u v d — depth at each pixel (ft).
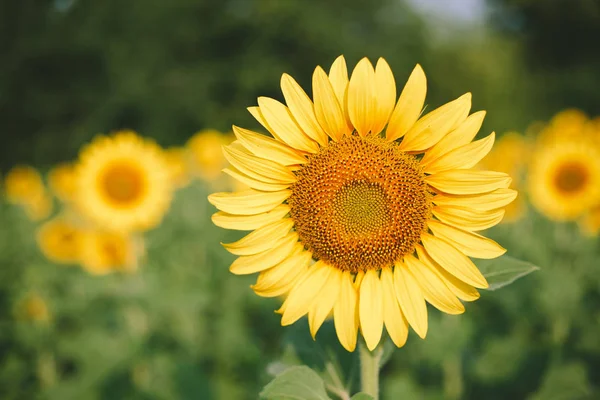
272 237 9.74
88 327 25.98
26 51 127.44
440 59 154.71
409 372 21.35
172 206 36.76
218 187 42.52
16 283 29.12
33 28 134.92
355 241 9.60
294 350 10.25
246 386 23.00
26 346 25.95
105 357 22.03
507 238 28.99
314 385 8.31
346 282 9.73
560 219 26.35
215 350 24.50
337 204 9.77
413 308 9.44
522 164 34.14
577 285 21.93
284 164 9.75
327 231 9.68
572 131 36.14
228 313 26.68
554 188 24.41
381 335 9.57
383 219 9.68
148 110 128.88
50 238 30.66
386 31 152.25
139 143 24.84
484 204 9.24
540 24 146.30
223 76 134.41
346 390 10.03
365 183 9.75
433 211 9.55
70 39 129.80
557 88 136.56
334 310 9.62
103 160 24.25
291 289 9.75
